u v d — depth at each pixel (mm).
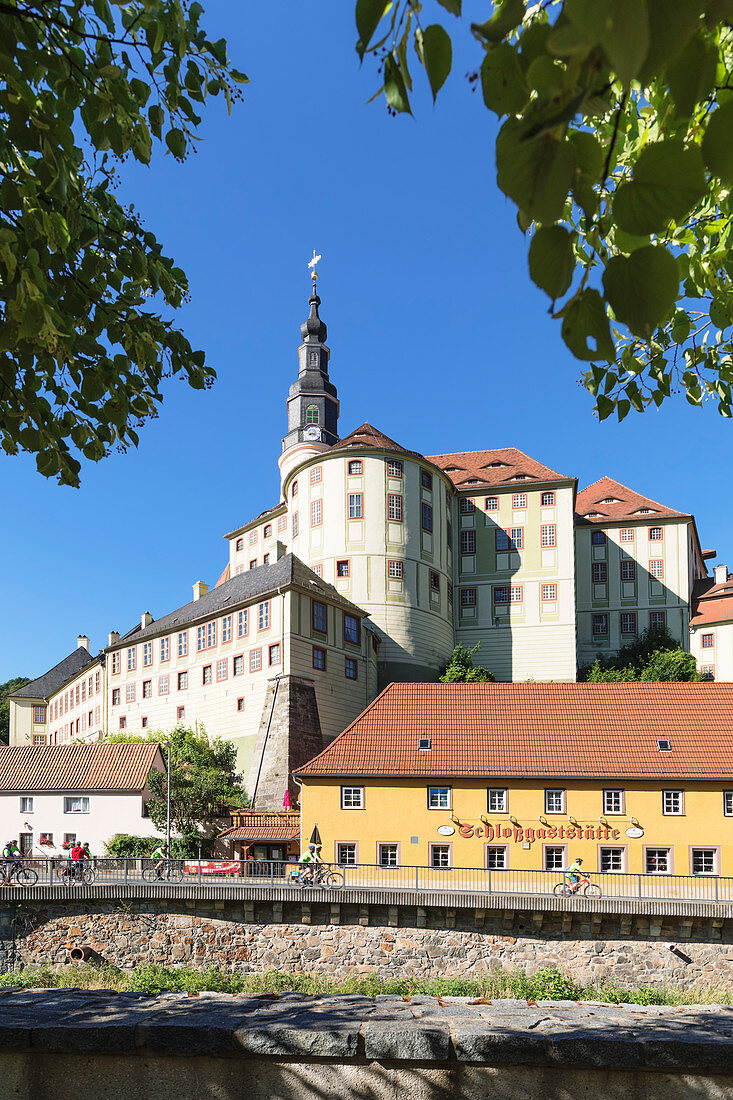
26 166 5246
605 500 80250
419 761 34000
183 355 6672
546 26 1635
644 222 1631
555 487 72250
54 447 6172
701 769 31812
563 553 71000
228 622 55250
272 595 51562
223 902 26047
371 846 32906
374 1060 5051
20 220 5098
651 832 31578
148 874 30781
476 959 24719
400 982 24250
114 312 6266
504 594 71562
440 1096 4977
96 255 5977
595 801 32156
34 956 26125
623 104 1498
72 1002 6035
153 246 6645
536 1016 5664
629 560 76250
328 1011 5738
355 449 63812
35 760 49531
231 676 54156
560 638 69562
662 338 5480
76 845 32531
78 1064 5207
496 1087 4977
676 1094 4918
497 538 72562
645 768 32156
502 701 37781
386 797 33250
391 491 63594
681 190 1601
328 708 52125
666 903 23672
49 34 4734
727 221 4039
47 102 4871
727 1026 5391
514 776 32531
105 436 6520
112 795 46281
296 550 65875
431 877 32000
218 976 24859
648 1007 6117
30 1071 5207
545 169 1468
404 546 63250
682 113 1619
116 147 5066
